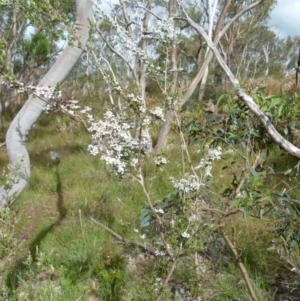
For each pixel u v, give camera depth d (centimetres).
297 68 278
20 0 217
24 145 274
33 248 374
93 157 658
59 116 989
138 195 485
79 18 263
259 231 356
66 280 319
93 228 406
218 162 528
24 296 281
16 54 1112
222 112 256
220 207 304
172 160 548
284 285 307
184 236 234
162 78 246
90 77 1102
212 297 293
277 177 464
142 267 338
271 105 224
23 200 498
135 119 228
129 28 477
